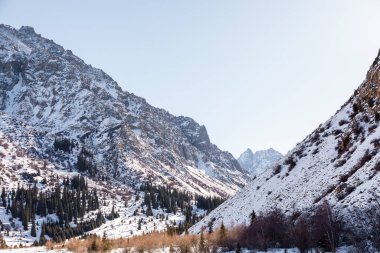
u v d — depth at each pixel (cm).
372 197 5869
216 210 13788
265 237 7775
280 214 8388
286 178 10556
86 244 10719
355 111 10231
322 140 10819
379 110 8525
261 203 10244
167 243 10362
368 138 8100
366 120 8906
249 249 7894
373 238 5175
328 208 6369
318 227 6297
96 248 10294
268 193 10544
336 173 8081
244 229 8688
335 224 6038
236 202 12494
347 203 6384
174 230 14288
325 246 5981
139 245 10369
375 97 9150
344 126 10288
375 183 6184
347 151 8706
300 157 11112
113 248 10606
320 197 7669
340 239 5909
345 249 5569
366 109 9231
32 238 19575
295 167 10769
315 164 9775
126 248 10219
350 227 5806
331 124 11238
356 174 7156
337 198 6925
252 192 11950
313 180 8906
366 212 5628
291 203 8669
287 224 7700
